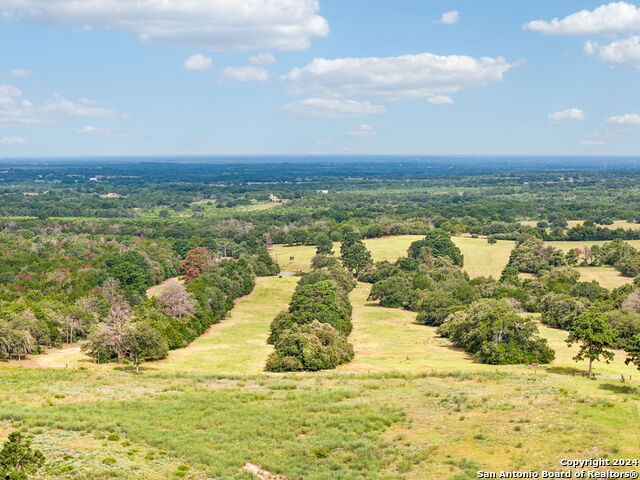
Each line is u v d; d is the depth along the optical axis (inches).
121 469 1761.8
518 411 2301.9
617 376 3006.9
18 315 4165.8
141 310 4670.3
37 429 2089.1
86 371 3329.2
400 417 2315.5
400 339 4547.2
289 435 2153.1
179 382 3004.4
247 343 4562.0
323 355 3479.3
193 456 1925.4
